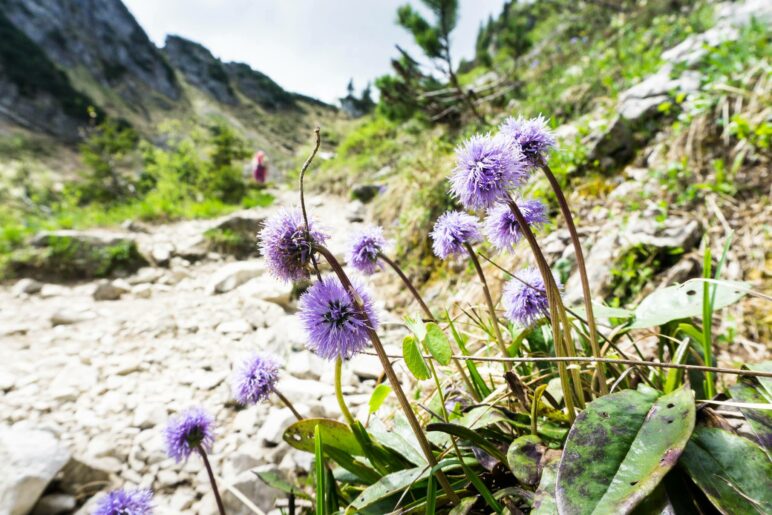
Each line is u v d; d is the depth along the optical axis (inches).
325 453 53.6
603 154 146.0
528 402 51.3
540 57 396.8
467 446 52.2
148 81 2758.4
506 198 40.0
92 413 121.3
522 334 60.2
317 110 3321.9
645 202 120.1
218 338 168.7
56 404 125.6
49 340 170.4
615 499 31.2
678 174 121.3
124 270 253.1
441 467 41.9
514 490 43.6
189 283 242.1
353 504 45.3
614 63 228.2
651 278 101.3
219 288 224.7
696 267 99.3
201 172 685.3
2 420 117.5
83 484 95.7
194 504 89.3
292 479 91.1
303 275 41.8
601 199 133.7
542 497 36.8
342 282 39.5
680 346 53.7
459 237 52.5
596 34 339.9
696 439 38.3
